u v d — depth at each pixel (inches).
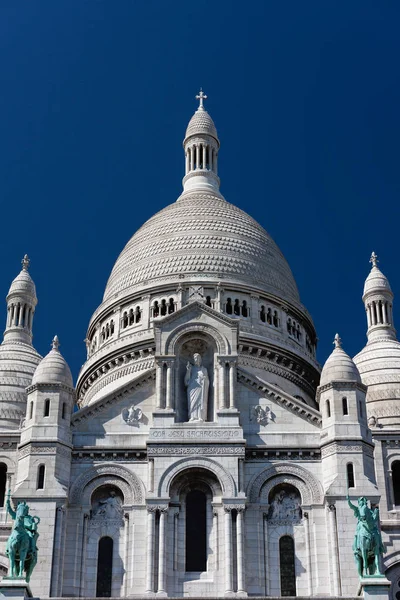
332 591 2610.7
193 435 2815.0
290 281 4146.2
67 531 2721.5
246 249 4069.9
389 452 3388.3
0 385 3713.1
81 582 2667.3
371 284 4156.0
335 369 2915.8
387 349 3863.2
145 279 3954.2
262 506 2755.9
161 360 2938.0
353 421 2827.3
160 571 2630.4
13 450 3341.5
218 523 2716.5
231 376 2910.9
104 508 2780.5
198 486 2790.4
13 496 2699.3
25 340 4055.1
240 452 2787.9
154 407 2901.1
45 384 2883.9
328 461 2785.4
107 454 2824.8
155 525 2694.4
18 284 4178.2
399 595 3105.3
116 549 2721.5
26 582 2342.5
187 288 3838.6
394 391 3656.5
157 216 4335.6
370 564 2394.2
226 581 2620.6
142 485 2783.0
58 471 2763.3
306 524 2733.8
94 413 2893.7
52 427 2815.0
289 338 3873.0
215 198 4451.3
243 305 3846.0
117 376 3695.9
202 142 4753.9
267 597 2394.2
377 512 2501.2
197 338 2989.7
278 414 2893.7
